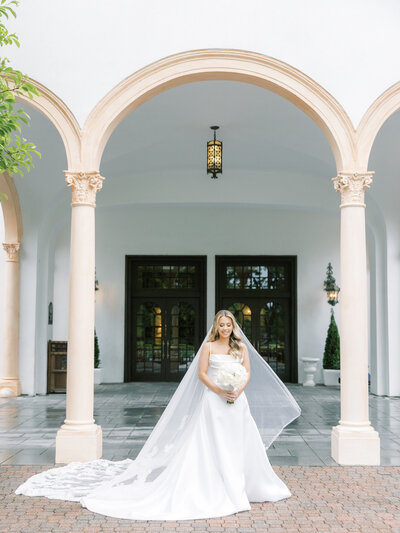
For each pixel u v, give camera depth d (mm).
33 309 11281
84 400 6320
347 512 4652
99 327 14117
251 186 12352
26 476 5633
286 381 14211
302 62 6711
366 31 6750
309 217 14352
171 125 9805
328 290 14016
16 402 10422
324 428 8133
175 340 14312
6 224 11086
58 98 6637
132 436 7469
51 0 6727
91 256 6512
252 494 4887
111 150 10484
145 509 4594
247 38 6719
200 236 14281
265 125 9781
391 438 7422
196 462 4746
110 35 6711
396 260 11008
